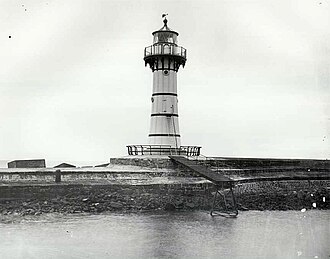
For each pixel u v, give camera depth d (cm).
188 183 3331
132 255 1986
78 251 2023
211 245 2191
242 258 1995
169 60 4069
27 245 2098
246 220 2858
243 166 4075
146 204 3119
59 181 3098
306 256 2064
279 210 3356
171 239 2278
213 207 3134
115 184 3159
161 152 3947
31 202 2872
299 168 4512
